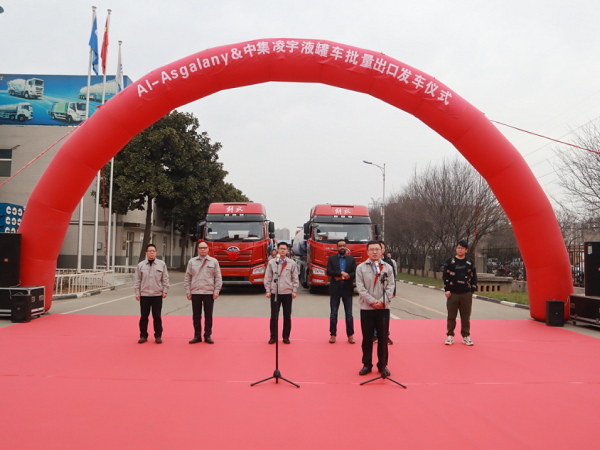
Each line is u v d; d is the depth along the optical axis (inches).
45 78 1172.5
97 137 384.2
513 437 146.7
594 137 611.8
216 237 625.9
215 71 378.6
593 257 378.0
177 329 347.9
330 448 136.7
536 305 400.5
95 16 677.3
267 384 205.8
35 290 382.0
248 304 534.6
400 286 908.6
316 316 433.7
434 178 1007.0
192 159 1141.7
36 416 161.6
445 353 274.7
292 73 386.9
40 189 389.7
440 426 155.9
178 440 141.4
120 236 1173.1
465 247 297.7
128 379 210.2
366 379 215.8
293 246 1110.4
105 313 438.3
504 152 386.6
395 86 382.0
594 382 213.8
